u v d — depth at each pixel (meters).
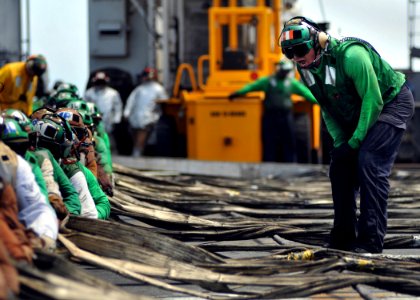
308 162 51.53
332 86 19.55
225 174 44.69
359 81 19.14
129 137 61.12
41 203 14.23
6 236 12.78
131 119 56.50
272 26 54.50
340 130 20.36
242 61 52.12
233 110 51.06
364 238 19.44
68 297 10.96
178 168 44.81
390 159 19.66
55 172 17.36
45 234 14.03
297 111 51.97
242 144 50.91
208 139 51.31
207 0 60.09
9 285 11.31
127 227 16.44
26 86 32.06
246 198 30.34
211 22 52.50
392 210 27.62
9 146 14.48
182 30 59.84
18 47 47.38
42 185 14.92
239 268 16.22
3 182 13.30
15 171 13.95
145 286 16.84
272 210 29.44
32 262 13.02
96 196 19.81
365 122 19.23
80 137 21.23
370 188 19.36
